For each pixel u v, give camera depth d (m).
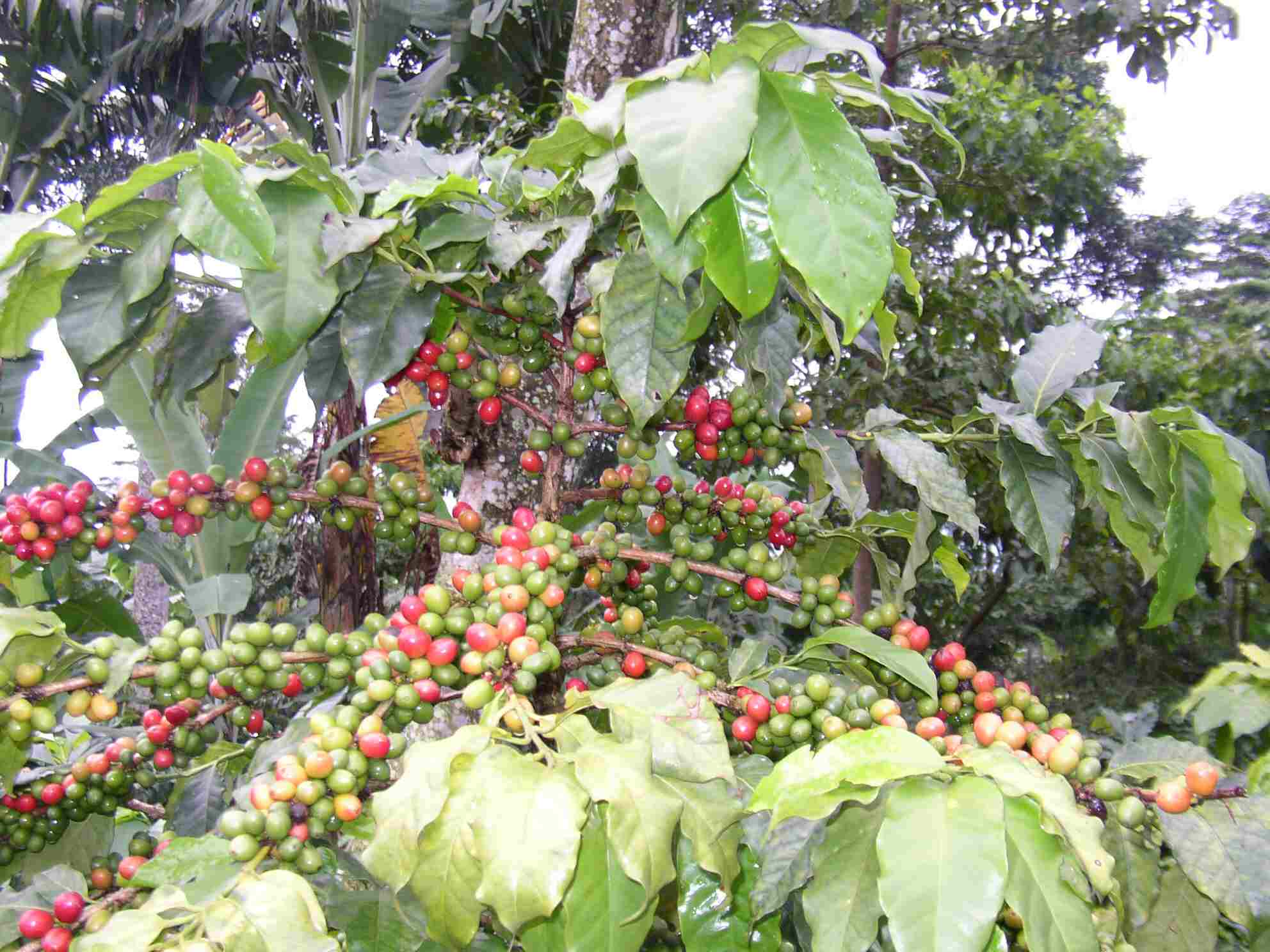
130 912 1.13
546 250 1.94
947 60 7.81
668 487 2.14
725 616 4.64
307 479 3.69
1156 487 1.91
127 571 4.29
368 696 1.48
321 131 6.69
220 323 1.96
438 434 2.77
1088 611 9.30
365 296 1.79
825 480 2.36
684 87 1.28
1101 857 1.06
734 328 2.19
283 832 1.31
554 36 5.99
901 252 1.58
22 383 2.67
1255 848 1.24
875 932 1.26
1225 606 7.85
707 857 1.24
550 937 1.21
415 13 5.74
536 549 1.68
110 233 1.72
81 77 6.28
